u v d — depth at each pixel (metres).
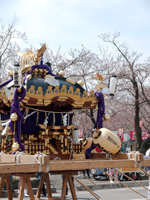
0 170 5.13
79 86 8.19
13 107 6.63
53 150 7.88
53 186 14.74
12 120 6.55
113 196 12.88
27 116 7.69
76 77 30.02
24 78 7.48
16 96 6.70
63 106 8.84
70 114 8.94
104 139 7.54
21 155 6.26
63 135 8.36
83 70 30.48
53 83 7.49
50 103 7.53
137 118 27.89
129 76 28.89
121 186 15.91
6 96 7.44
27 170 5.41
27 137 8.02
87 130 38.41
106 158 8.11
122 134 28.69
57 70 30.22
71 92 7.72
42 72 8.27
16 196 12.39
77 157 8.02
